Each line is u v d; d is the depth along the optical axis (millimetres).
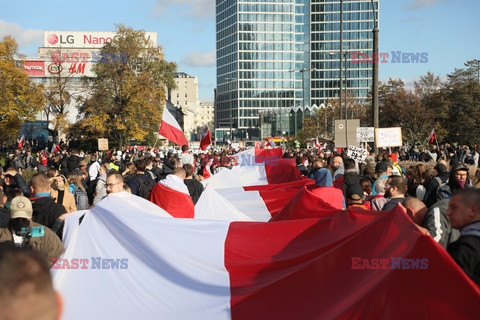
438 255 4250
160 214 7227
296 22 151250
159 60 66125
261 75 151250
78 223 6809
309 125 80000
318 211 8672
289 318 5172
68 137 65312
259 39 151000
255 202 11930
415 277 4332
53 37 144375
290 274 5344
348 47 147750
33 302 1565
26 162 39125
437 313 4277
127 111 59562
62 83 62438
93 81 64250
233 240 6531
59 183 9188
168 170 16250
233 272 6035
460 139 57938
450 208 4566
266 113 143000
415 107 57625
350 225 6668
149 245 5992
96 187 11953
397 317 4336
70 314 5477
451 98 58688
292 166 15883
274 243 6617
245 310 5363
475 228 4422
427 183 11227
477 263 4293
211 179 15727
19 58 47719
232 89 155375
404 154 39844
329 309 4898
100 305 5574
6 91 45438
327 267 5207
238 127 151875
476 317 4156
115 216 6297
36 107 47906
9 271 1555
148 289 5750
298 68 151125
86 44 145125
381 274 4617
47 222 7160
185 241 6387
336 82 148750
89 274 5754
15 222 5449
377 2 145125
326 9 148625
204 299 5609
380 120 60375
